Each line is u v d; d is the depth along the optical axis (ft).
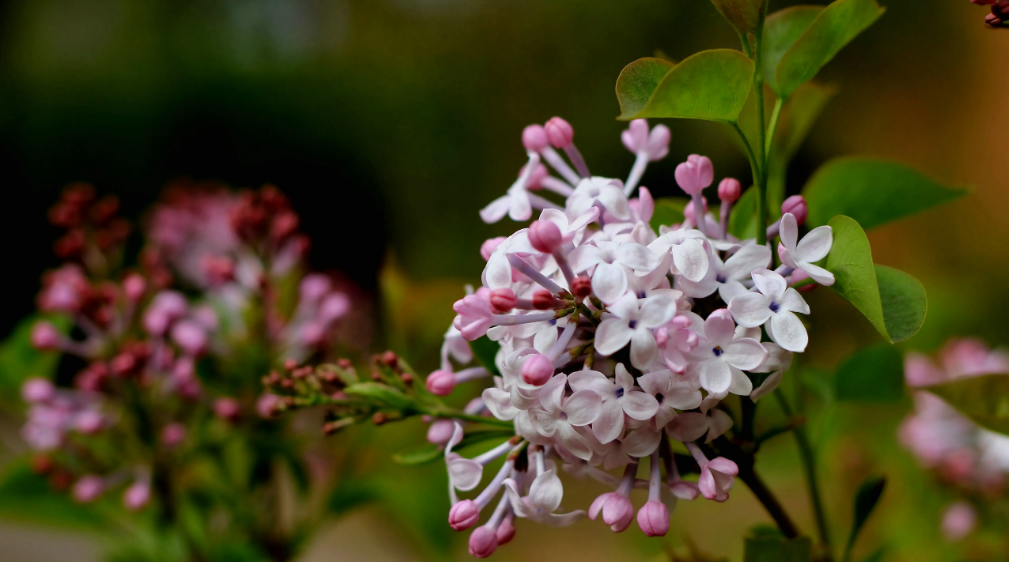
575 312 1.86
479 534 1.90
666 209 2.09
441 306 2.63
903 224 7.16
